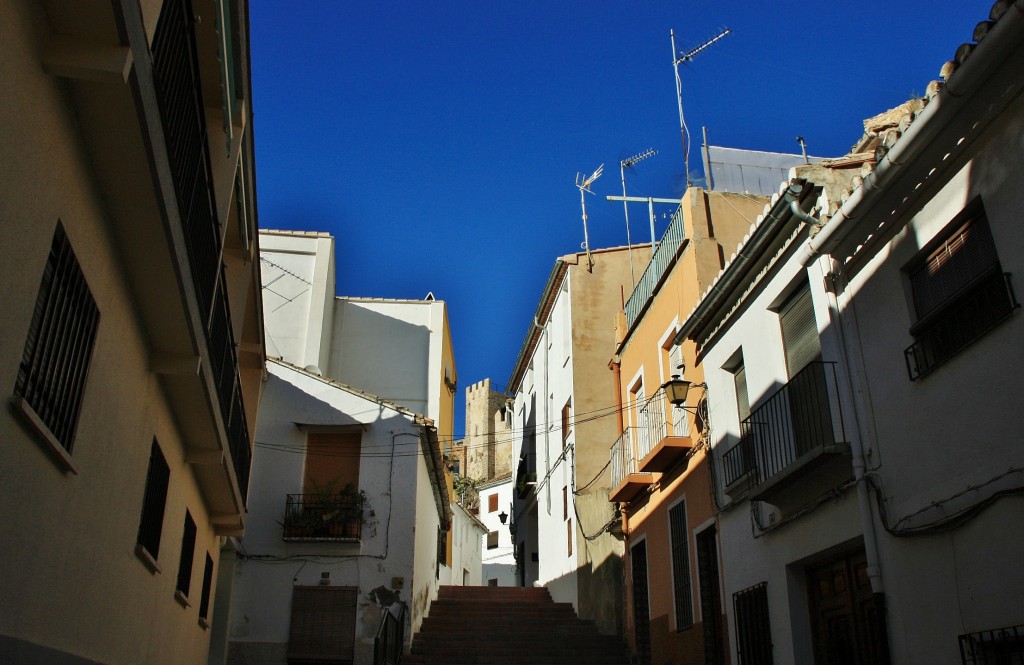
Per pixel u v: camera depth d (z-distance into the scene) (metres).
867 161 9.73
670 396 12.75
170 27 5.73
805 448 9.54
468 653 16.48
